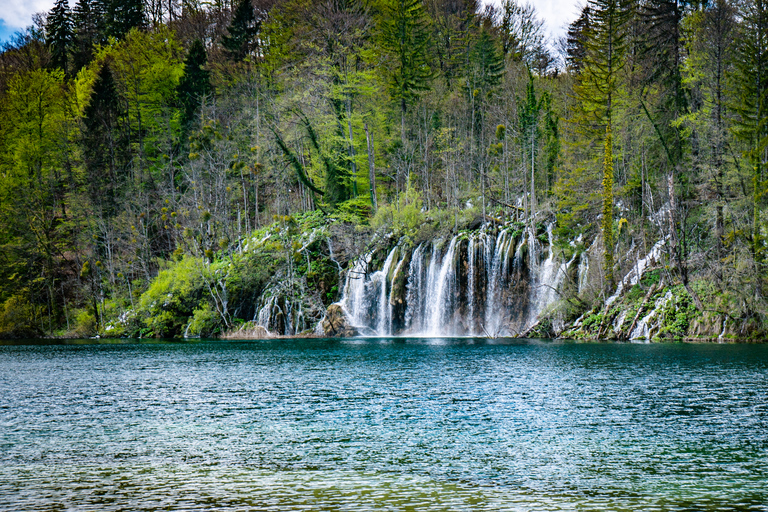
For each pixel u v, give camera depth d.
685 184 54.62
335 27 71.00
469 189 70.62
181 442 18.56
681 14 57.16
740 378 29.00
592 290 52.62
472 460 16.38
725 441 18.09
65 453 17.45
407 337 58.47
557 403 23.80
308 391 27.39
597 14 55.94
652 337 47.88
